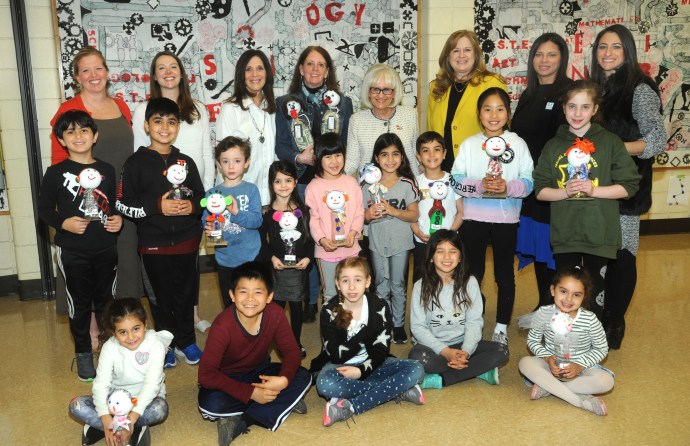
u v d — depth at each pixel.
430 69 5.05
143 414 2.48
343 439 2.52
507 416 2.68
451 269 2.92
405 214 3.28
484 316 3.94
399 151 3.28
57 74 4.35
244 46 4.77
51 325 3.95
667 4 5.50
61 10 4.33
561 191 3.05
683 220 6.00
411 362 2.78
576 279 2.72
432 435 2.53
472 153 3.34
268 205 3.53
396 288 3.44
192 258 3.19
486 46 5.22
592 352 2.78
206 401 2.53
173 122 3.06
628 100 3.20
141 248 3.10
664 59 5.61
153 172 3.06
